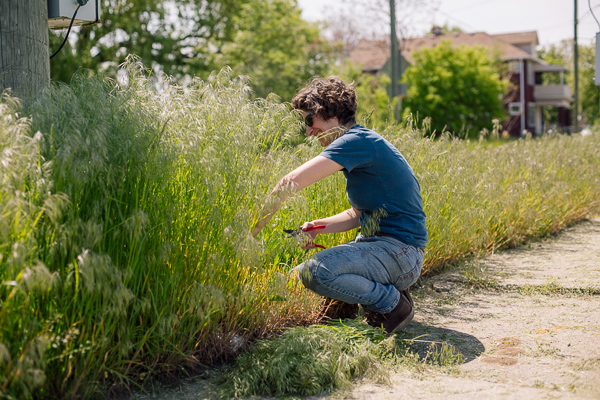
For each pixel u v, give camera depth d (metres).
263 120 2.49
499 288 3.62
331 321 2.74
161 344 2.09
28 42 2.47
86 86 2.13
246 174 2.29
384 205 2.64
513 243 4.93
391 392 2.03
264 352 2.28
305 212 2.92
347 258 2.54
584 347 2.48
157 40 16.12
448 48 30.61
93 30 15.17
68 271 1.71
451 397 1.96
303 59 23.14
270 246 2.85
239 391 2.02
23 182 1.65
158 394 2.01
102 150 1.79
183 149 2.13
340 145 2.53
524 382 2.09
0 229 1.52
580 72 45.59
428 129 4.41
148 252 1.97
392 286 2.64
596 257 4.46
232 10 19.78
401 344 2.59
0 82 2.38
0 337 1.57
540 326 2.82
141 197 1.98
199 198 2.12
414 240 2.68
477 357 2.41
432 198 3.73
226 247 2.16
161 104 2.25
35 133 1.78
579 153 7.14
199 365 2.23
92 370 1.87
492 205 4.58
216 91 2.41
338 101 2.72
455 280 3.85
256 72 19.08
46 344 1.59
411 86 30.30
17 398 1.64
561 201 5.86
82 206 1.82
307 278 2.53
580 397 1.93
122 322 1.89
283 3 21.14
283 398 2.00
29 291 1.55
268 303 2.50
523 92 41.06
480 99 30.03
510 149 5.98
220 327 2.31
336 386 2.08
